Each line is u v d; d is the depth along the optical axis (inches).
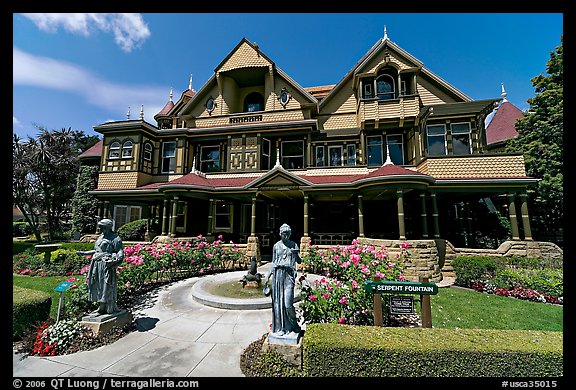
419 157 571.5
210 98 748.0
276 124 637.9
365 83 647.8
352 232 621.3
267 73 722.8
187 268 413.7
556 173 539.8
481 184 462.3
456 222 631.2
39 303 200.1
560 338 132.1
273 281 162.2
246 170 648.4
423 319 174.2
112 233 209.9
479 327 218.1
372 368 126.7
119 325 200.5
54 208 862.5
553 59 580.1
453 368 122.8
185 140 695.1
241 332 202.7
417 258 382.3
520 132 625.6
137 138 669.9
